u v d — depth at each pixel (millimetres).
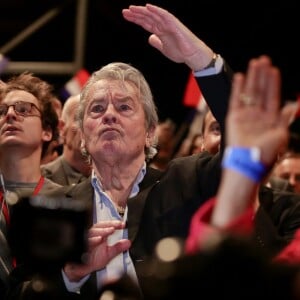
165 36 2775
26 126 3852
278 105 1682
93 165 3180
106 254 2553
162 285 1412
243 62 8945
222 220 1688
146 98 3203
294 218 2924
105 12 8891
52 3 9461
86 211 1749
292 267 1399
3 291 3258
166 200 2998
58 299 2188
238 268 1384
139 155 3143
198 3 8938
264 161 1683
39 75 7570
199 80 2793
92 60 9039
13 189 3816
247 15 8922
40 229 1729
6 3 9812
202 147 4293
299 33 8789
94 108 3145
